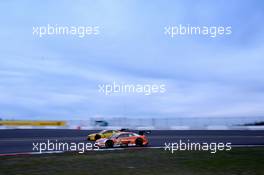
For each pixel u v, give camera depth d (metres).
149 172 15.84
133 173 15.59
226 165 17.73
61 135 33.09
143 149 22.84
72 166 16.88
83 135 33.50
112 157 19.38
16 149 22.50
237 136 32.75
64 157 19.28
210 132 36.97
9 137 30.31
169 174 15.53
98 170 16.09
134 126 45.62
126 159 18.81
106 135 29.28
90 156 19.69
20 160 18.31
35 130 37.75
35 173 15.42
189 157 19.80
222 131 38.22
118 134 24.38
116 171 15.94
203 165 17.62
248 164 18.08
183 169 16.61
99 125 45.66
